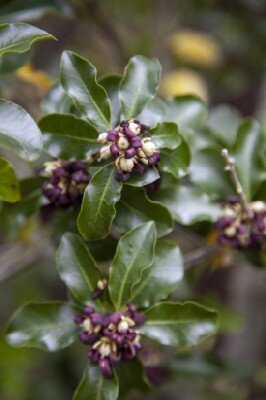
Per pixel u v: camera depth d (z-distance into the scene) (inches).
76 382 43.4
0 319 46.1
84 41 42.1
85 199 22.2
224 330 33.1
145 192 23.8
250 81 46.7
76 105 22.8
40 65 46.5
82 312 24.5
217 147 27.2
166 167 23.6
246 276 40.0
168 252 24.3
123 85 23.5
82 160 23.7
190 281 31.9
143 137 22.7
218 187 26.5
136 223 23.9
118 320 23.0
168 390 38.9
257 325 39.8
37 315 24.4
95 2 35.6
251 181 26.7
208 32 44.0
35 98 32.4
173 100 26.6
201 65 43.3
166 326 23.6
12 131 21.5
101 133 23.0
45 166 24.6
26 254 33.5
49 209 26.7
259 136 27.1
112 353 23.0
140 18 41.3
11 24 22.4
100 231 22.4
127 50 39.8
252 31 39.4
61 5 28.1
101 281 23.8
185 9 41.1
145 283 24.0
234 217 26.0
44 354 43.4
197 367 31.0
